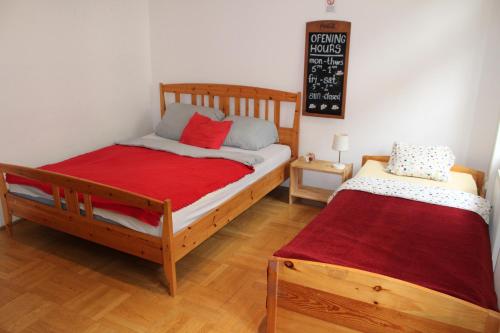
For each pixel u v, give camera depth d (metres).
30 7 3.31
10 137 3.33
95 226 2.64
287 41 3.88
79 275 2.70
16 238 3.19
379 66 3.53
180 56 4.49
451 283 1.74
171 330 2.19
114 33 4.14
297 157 4.13
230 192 3.03
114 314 2.31
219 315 2.31
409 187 2.90
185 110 4.24
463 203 2.63
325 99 3.83
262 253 3.02
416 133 3.53
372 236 2.18
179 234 2.44
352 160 3.89
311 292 1.75
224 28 4.16
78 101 3.87
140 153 3.61
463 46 3.17
